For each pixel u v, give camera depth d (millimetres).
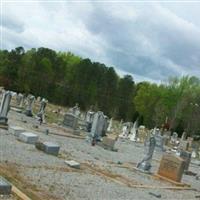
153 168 24016
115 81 106500
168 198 15750
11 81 88000
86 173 16609
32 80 91750
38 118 35062
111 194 13906
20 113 38125
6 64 88000
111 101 103938
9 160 15398
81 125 37719
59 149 20188
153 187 17344
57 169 15844
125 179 17562
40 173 14359
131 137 42906
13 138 21016
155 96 96125
